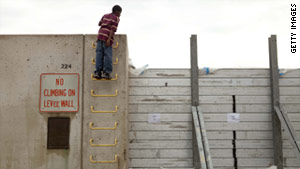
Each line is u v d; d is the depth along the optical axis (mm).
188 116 7000
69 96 6184
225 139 6980
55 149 6074
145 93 7074
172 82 7125
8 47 6336
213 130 7004
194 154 6770
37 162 6066
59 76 6238
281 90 7094
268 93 7121
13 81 6262
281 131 6906
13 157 6094
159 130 6957
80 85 6203
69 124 6121
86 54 6289
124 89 6180
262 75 7180
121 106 6141
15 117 6180
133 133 6941
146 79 7125
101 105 6160
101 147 6059
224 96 7109
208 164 5887
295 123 6980
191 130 6957
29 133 6133
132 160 6863
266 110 7066
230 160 6918
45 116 6164
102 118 6133
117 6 6160
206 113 7062
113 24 6012
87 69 6250
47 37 6348
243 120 7031
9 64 6297
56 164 6043
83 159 6031
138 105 7043
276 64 7055
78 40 6328
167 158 6879
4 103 6219
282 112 6715
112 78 6191
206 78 7172
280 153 6797
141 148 6906
